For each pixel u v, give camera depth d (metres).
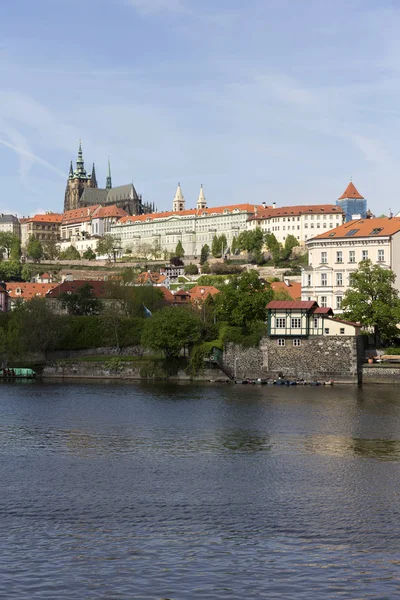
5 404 155.38
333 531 74.44
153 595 60.50
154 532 74.44
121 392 173.12
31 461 103.06
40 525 76.38
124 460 103.50
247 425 128.38
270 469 98.06
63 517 78.75
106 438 118.81
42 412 144.50
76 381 198.75
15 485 90.56
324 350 181.88
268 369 186.88
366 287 185.75
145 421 133.50
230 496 85.88
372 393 164.50
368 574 64.38
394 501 83.75
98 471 97.25
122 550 69.69
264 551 69.38
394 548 70.06
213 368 192.62
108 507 82.00
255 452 108.06
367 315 185.38
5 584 62.28
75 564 66.44
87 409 148.00
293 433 121.19
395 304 186.12
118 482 91.94
